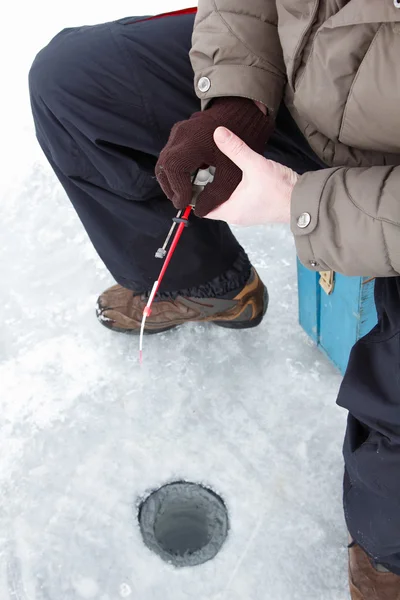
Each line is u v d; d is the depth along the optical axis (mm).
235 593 1488
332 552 1535
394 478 1165
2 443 1743
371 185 1018
